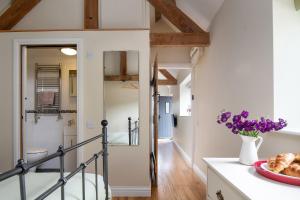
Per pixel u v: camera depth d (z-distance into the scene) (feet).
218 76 8.96
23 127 9.47
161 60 14.19
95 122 9.18
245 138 4.06
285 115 4.94
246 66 6.37
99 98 9.20
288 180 3.00
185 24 10.30
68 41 9.28
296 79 4.95
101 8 10.08
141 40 9.35
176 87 21.50
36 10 10.09
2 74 9.27
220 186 3.67
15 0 10.12
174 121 22.06
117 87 9.38
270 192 2.74
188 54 14.19
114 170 9.14
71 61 13.17
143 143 9.20
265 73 5.32
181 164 14.60
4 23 9.62
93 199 4.29
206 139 10.70
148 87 9.30
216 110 9.16
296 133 4.06
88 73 9.24
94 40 9.30
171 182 10.91
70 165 12.28
